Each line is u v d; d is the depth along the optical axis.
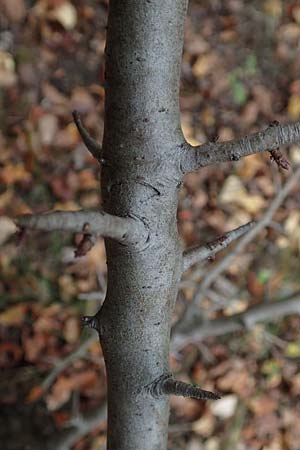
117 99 0.90
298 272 3.50
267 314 2.32
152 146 0.92
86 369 3.05
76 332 3.09
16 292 3.05
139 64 0.87
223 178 3.41
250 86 3.57
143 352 1.06
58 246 3.13
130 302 1.01
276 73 3.64
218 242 1.12
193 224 3.34
